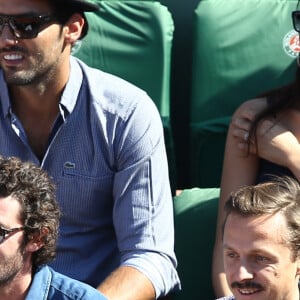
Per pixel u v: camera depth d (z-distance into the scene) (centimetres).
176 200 1469
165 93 1559
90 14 1587
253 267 992
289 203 1001
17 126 1268
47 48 1212
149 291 1219
